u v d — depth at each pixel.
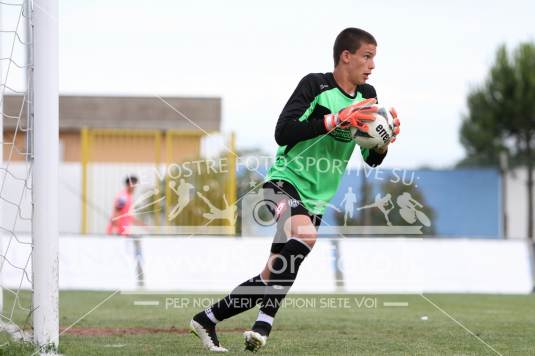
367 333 22.98
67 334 22.25
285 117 18.56
